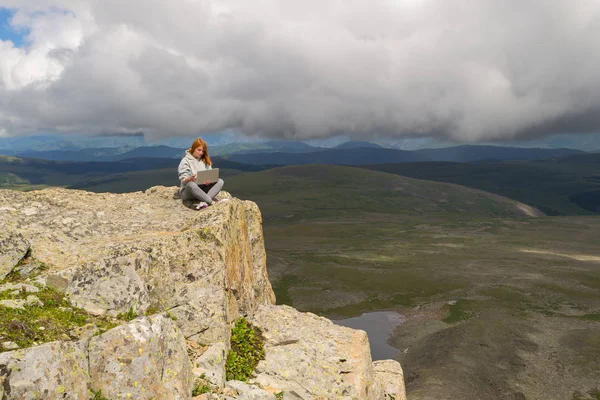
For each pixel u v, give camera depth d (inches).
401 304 3742.6
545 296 3932.1
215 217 508.7
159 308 401.7
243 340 477.1
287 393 411.5
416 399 2017.7
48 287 345.1
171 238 437.4
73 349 263.0
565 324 3129.9
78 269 360.8
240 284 543.5
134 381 277.3
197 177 578.9
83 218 502.0
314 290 4111.7
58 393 235.0
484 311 3462.1
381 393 575.2
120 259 386.6
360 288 4212.6
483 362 2423.7
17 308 294.2
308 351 496.7
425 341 2817.4
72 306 336.5
